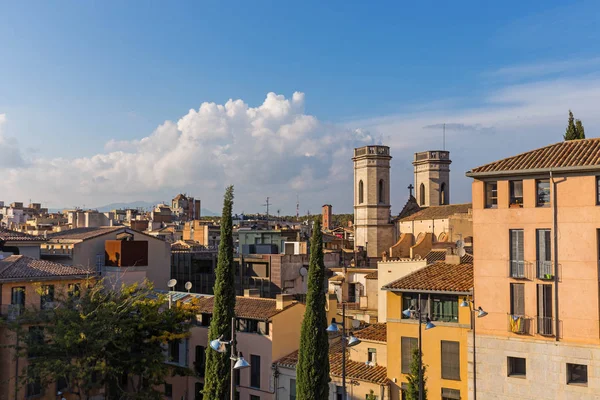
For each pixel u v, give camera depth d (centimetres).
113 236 6981
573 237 3759
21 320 4550
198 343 5484
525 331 3881
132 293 5312
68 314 4422
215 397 4297
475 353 4066
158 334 4872
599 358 3631
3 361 4706
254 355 5181
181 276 8269
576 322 3722
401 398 4400
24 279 4803
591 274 3694
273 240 9694
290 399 4912
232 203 4506
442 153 13250
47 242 6425
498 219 4044
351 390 4600
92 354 4412
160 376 4762
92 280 5222
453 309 4288
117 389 4959
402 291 4459
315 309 4203
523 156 4144
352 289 6919
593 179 3722
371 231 12500
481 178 4119
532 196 3928
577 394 3694
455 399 4191
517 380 3903
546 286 3859
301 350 4203
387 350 4506
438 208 11062
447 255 4888
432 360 4297
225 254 4425
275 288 7412
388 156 12688
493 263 4047
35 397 4828
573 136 5972
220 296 4391
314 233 4288
